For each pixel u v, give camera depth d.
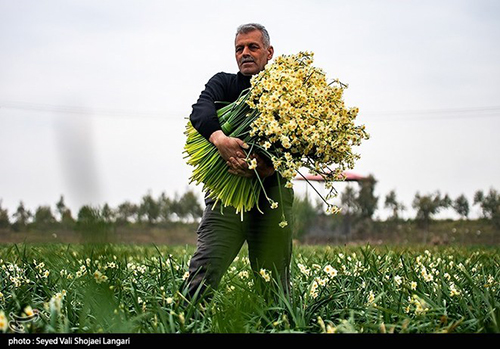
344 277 5.67
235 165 4.40
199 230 4.77
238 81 4.87
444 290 4.61
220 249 4.63
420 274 5.81
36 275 5.59
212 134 4.46
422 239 25.45
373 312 4.26
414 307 4.29
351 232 29.25
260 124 4.27
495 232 25.91
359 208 30.77
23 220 15.84
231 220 4.67
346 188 30.12
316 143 4.22
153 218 29.03
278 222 4.70
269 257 4.75
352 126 4.46
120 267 5.50
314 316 4.28
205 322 3.96
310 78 4.42
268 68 4.39
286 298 4.37
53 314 3.58
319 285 4.94
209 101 4.64
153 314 3.97
